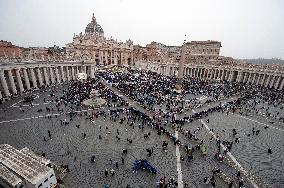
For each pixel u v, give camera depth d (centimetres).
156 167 2703
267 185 2480
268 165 2906
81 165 2667
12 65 5700
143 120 4128
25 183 2003
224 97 6228
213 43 11169
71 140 3306
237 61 10900
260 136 3841
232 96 6444
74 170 2558
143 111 4781
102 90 6128
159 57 13025
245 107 5334
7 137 3312
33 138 3312
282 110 5347
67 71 8112
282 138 3809
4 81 5441
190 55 12256
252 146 3441
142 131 3741
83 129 3719
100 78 8544
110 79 7788
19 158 2273
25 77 6359
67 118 4172
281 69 8400
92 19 15400
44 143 3170
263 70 8594
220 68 9806
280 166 2900
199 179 2512
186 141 3453
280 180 2589
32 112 4431
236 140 3538
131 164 2739
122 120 4050
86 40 12206
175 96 5956
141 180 2438
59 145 3134
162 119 4331
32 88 6506
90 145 3180
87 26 15438
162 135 3625
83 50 12262
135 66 13638
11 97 5406
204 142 3469
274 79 8362
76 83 7119
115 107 4944
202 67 10331
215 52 11188
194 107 5234
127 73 9688
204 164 2833
